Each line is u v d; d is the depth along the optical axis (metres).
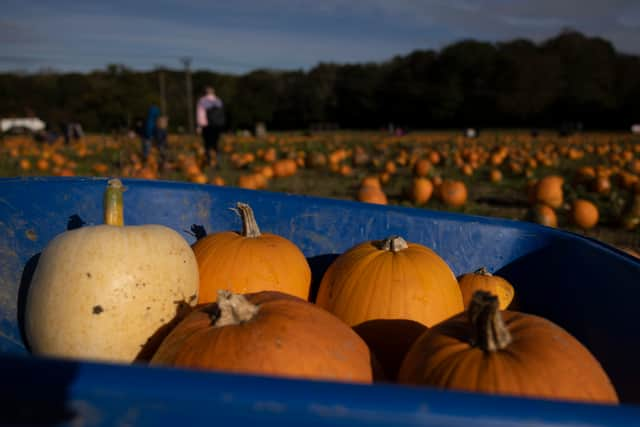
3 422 0.82
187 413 0.80
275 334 1.36
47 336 1.70
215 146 14.83
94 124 55.78
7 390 0.81
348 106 79.88
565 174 14.53
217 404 0.80
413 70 79.69
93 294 1.66
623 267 1.76
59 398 0.80
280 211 2.62
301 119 80.62
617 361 1.65
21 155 20.34
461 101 75.69
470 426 0.80
